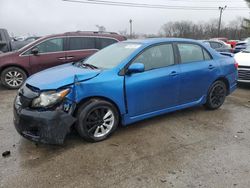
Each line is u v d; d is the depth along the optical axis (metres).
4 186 2.81
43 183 2.87
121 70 3.92
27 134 3.44
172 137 4.05
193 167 3.20
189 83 4.70
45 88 3.39
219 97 5.39
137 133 4.17
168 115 5.02
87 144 3.76
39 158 3.38
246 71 7.36
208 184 2.87
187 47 4.77
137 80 4.01
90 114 3.71
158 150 3.62
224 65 5.30
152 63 4.26
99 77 3.72
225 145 3.80
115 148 3.66
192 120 4.79
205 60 5.02
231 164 3.27
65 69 4.18
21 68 7.47
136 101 4.07
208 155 3.50
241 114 5.19
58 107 3.38
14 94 6.85
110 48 4.80
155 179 2.96
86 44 7.96
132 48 4.28
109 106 3.83
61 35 7.74
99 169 3.14
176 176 3.01
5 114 5.09
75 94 3.51
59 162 3.29
